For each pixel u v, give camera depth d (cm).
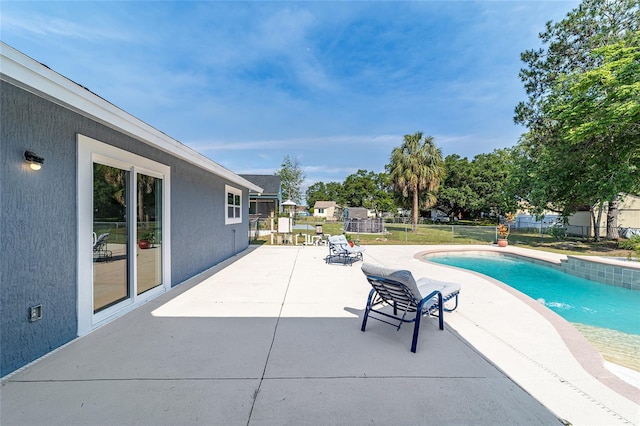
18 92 265
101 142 373
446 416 201
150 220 498
